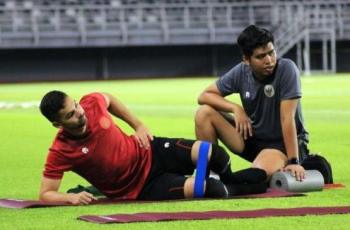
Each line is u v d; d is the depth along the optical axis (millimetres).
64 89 69312
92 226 10711
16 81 97312
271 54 14133
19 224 11125
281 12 105625
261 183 13484
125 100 51875
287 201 12867
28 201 12930
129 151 13000
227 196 13133
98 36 97688
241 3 107000
